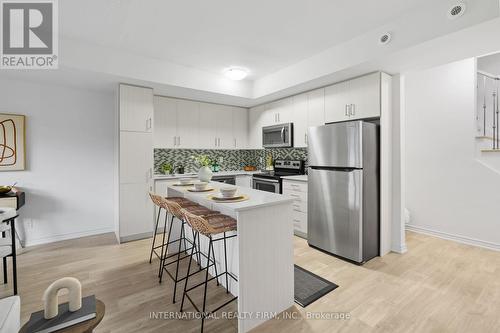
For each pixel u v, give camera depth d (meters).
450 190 3.57
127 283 2.37
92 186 3.88
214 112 4.76
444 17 2.06
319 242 3.17
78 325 1.08
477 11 1.89
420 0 2.10
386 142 3.03
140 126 3.60
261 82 4.20
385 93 3.00
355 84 3.18
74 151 3.74
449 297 2.11
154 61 3.36
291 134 4.16
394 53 2.43
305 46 3.01
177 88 3.68
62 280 1.14
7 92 3.27
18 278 2.46
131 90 3.51
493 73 4.09
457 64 3.50
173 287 2.30
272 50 3.12
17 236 3.31
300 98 3.98
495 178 3.18
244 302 1.72
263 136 4.73
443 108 3.62
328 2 2.15
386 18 2.39
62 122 3.64
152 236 3.76
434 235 3.73
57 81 3.37
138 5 2.20
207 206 2.52
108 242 3.53
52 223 3.58
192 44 2.96
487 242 3.23
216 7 2.24
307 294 2.16
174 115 4.28
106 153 3.99
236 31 2.66
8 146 3.27
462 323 1.79
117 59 3.09
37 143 3.47
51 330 1.03
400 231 3.09
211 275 2.52
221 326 1.79
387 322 1.81
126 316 1.88
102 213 3.97
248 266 1.74
